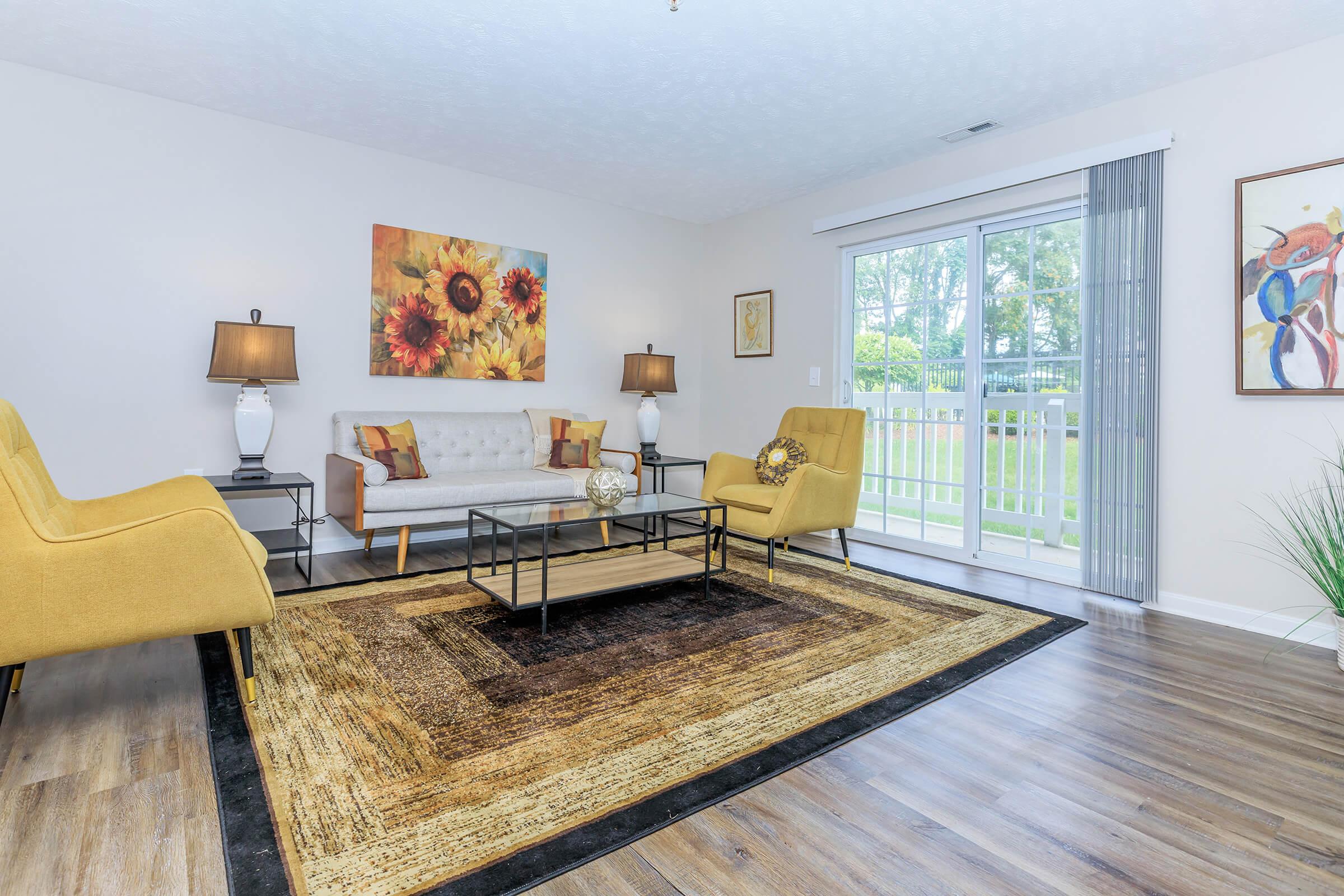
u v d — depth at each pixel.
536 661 2.40
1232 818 1.53
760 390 5.36
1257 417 2.88
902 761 1.77
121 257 3.45
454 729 1.89
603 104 3.46
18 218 3.20
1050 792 1.63
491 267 4.70
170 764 1.70
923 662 2.43
